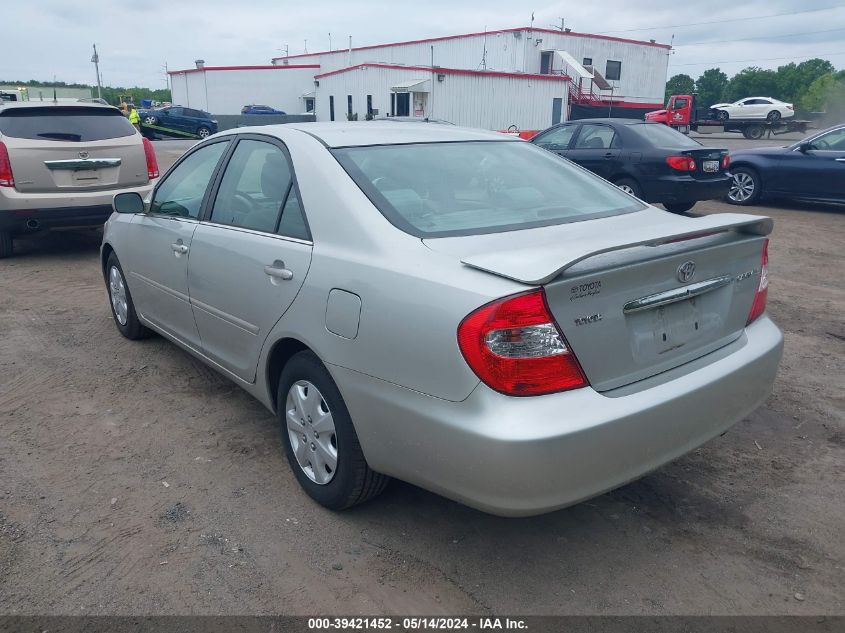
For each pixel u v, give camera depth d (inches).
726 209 469.7
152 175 335.0
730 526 124.2
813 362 199.8
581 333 97.1
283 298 126.0
